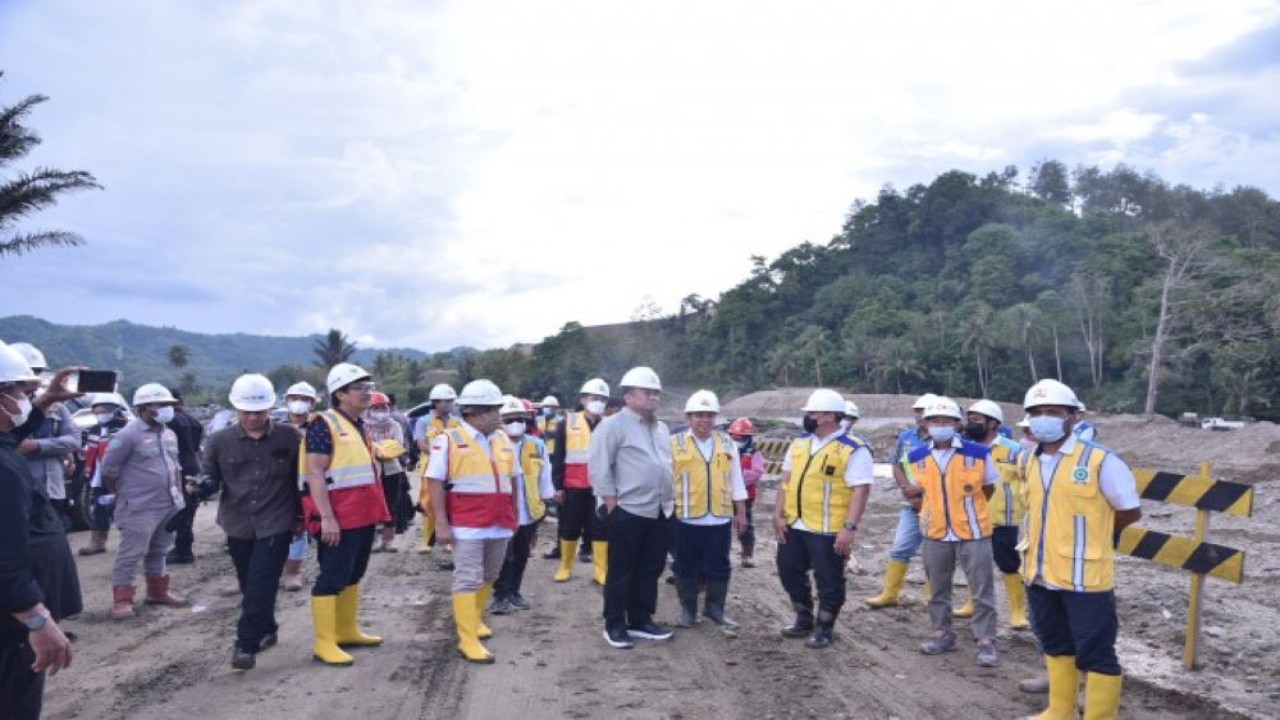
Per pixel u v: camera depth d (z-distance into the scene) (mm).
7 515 3539
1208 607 8680
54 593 3979
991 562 7363
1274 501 15133
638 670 7000
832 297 123312
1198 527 6914
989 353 97875
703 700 6293
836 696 6410
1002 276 110250
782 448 24031
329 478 7039
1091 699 5430
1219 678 6730
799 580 7996
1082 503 5492
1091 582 5426
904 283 125062
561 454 10766
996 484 7496
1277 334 73938
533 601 9586
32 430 4363
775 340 122875
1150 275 106812
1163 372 76938
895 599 9344
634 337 127312
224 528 6906
